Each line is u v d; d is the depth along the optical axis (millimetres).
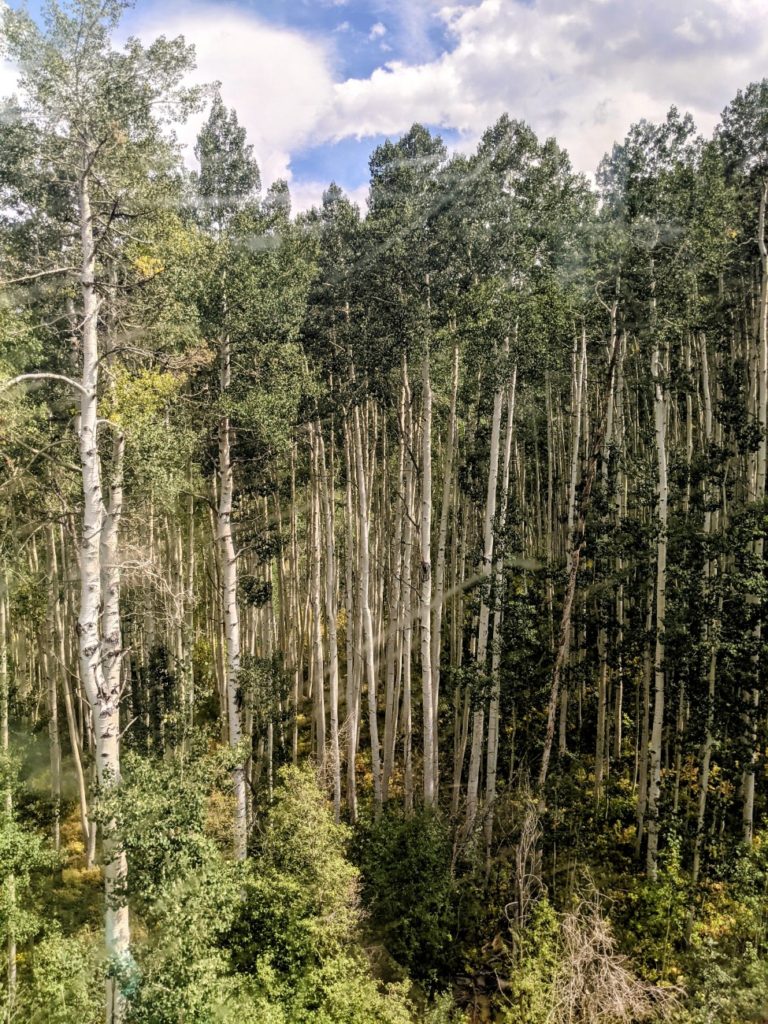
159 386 10711
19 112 8742
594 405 21109
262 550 16094
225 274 12594
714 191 12641
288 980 9672
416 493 17500
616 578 14383
